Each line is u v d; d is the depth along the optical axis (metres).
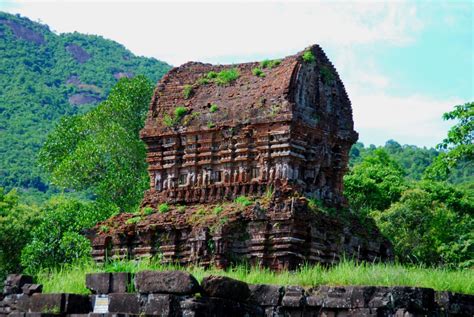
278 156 34.44
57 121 136.00
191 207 35.66
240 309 23.41
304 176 35.34
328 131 36.31
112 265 28.75
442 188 61.22
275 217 32.84
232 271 30.98
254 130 35.31
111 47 186.50
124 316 21.89
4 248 55.84
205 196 36.16
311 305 23.61
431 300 22.73
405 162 107.44
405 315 22.28
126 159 55.78
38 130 129.88
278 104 34.75
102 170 56.72
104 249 36.25
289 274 26.80
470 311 23.67
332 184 36.88
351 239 35.19
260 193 34.69
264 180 34.62
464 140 42.22
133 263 29.95
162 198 37.16
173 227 34.69
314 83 36.25
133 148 55.53
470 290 24.39
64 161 56.72
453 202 60.62
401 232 53.34
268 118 34.72
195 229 33.69
